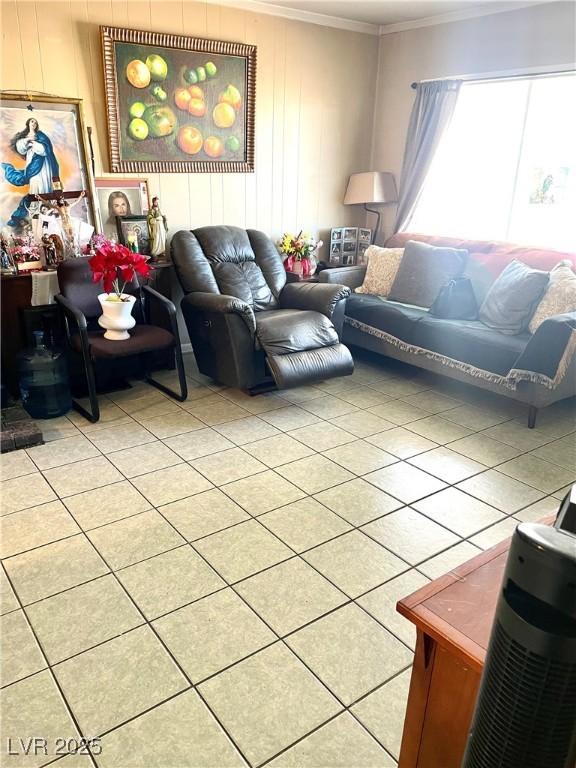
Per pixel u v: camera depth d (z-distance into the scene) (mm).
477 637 953
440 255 3910
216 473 2625
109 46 3398
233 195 4211
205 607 1812
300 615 1786
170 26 3604
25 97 3227
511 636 619
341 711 1470
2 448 2768
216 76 3840
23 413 3055
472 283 3756
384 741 1392
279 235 4547
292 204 4543
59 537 2143
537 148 3885
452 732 1032
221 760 1343
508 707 639
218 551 2080
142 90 3594
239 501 2402
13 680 1545
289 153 4387
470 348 3303
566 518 702
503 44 3820
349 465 2725
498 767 665
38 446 2852
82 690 1518
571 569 557
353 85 4555
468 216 4359
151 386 3682
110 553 2057
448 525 2268
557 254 3486
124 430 3051
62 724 1427
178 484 2525
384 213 4867
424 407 3428
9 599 1832
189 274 3617
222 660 1616
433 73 4266
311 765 1333
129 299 3148
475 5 3830
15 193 3297
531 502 2434
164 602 1830
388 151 4727
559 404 3494
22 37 3166
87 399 3457
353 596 1872
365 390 3695
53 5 3211
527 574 593
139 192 3768
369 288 4250
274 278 4012
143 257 3162
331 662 1616
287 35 4090
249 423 3166
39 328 3273
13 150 3248
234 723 1433
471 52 4000
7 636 1688
